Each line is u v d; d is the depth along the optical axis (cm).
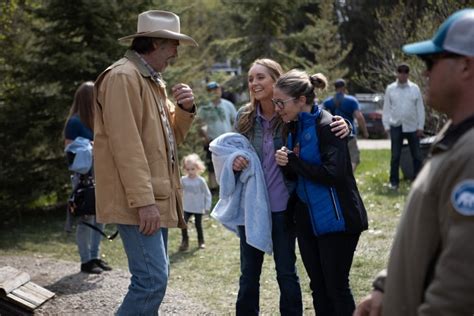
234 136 439
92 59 1014
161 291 366
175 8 1119
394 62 1537
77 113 646
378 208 941
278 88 400
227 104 1130
